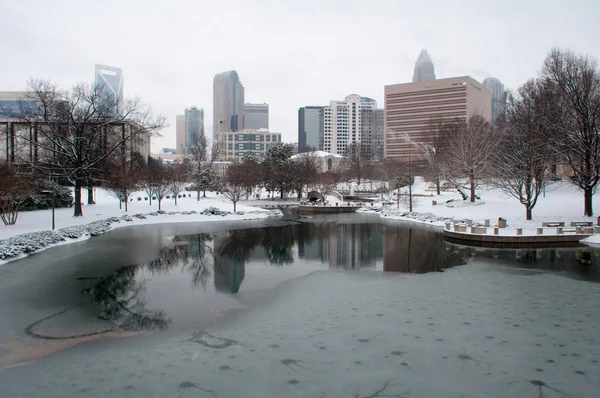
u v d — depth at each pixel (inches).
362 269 725.9
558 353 376.8
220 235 1125.1
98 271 672.4
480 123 2208.4
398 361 358.6
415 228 1321.4
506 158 1496.1
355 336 413.1
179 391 307.1
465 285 614.2
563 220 1267.2
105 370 338.0
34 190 1282.0
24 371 335.9
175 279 631.8
